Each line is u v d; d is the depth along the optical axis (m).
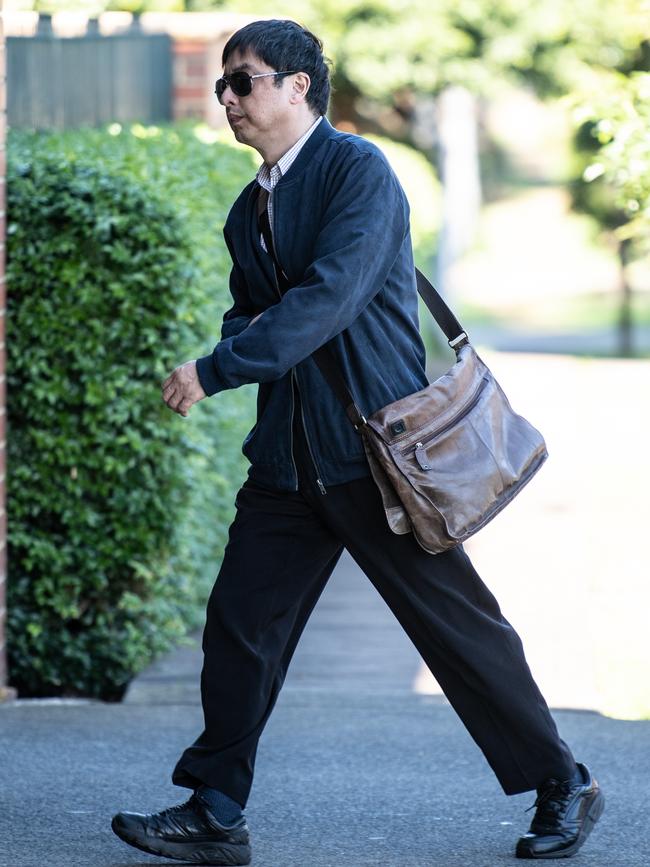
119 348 21.73
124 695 22.41
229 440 29.23
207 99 39.19
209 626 14.40
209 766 14.21
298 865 14.52
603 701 21.58
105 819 16.05
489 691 14.27
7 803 16.56
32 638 22.48
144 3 63.12
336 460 13.82
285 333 13.10
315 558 14.45
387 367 13.90
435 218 65.00
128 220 21.36
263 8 68.56
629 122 24.89
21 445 22.06
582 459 45.56
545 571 30.62
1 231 20.81
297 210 13.75
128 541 22.31
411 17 71.00
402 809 16.50
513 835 15.55
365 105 84.19
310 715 20.91
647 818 16.09
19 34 29.94
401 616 14.25
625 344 91.38
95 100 33.84
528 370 71.62
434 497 13.61
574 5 72.88
